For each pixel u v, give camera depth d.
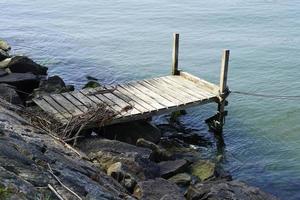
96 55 29.73
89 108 15.92
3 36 34.41
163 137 17.97
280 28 35.84
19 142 9.08
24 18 40.44
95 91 17.89
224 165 15.98
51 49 31.09
